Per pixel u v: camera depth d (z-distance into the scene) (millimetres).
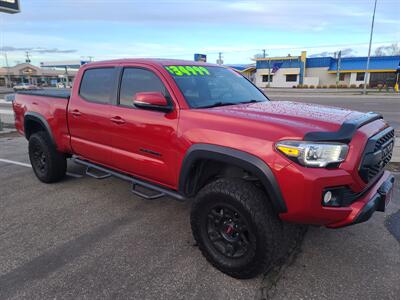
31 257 3117
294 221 2486
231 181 2701
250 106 3252
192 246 3297
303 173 2311
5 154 7387
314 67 58844
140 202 4422
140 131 3371
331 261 3020
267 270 2885
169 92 3191
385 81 52656
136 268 2926
